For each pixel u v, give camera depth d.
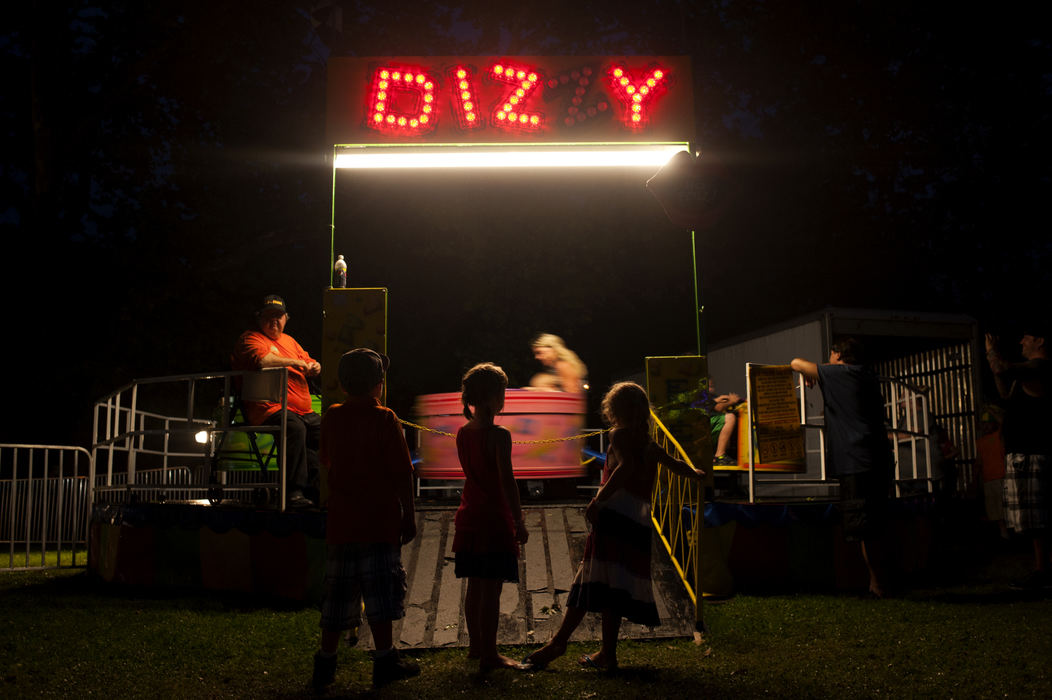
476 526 4.09
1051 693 3.56
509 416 7.24
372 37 18.78
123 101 17.62
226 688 3.88
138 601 6.07
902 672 3.94
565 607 5.09
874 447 6.09
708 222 6.81
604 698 3.59
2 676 4.07
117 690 3.84
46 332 15.98
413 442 10.79
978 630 4.81
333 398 5.92
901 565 6.95
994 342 6.46
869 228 22.00
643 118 6.92
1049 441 6.28
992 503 9.74
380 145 6.82
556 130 6.89
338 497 3.92
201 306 17.25
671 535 6.02
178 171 18.36
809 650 4.44
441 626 4.89
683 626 4.96
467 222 18.25
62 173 16.67
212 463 7.17
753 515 6.49
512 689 3.76
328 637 3.82
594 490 8.89
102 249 17.28
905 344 13.23
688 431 6.40
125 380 16.19
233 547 6.34
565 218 18.75
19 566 8.66
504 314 18.44
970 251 22.61
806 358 11.48
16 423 17.19
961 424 12.38
